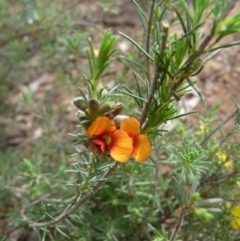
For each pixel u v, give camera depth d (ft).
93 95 0.31
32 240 0.54
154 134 0.33
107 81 0.65
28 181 0.52
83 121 0.30
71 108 0.70
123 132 0.29
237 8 0.66
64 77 0.67
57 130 0.64
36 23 0.69
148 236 0.44
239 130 0.41
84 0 0.79
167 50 0.30
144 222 0.45
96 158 0.33
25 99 0.64
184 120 0.58
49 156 0.60
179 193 0.34
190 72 0.29
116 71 0.64
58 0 0.76
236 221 0.40
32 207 0.50
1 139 0.72
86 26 0.73
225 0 0.26
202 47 0.27
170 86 0.30
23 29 0.74
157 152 0.45
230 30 0.27
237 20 0.26
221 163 0.43
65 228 0.49
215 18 0.26
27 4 0.54
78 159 0.59
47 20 0.68
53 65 0.70
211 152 0.42
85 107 0.30
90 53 0.33
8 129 0.73
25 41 0.75
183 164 0.37
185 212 0.34
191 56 0.28
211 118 0.49
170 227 0.47
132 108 0.51
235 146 0.44
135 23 0.77
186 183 0.42
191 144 0.42
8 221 0.55
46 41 0.68
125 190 0.47
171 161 0.41
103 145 0.29
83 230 0.46
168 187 0.48
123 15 0.78
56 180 0.51
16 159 0.65
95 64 0.30
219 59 0.67
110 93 0.31
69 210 0.38
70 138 0.62
